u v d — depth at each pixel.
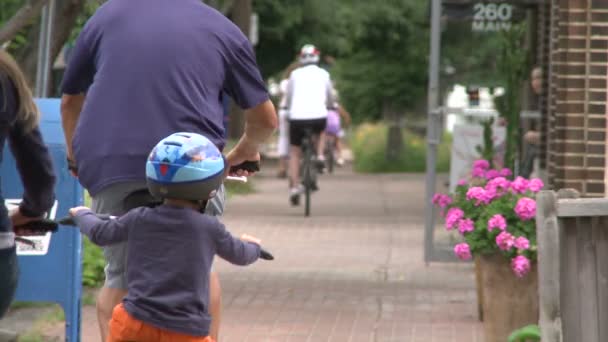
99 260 37.00
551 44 37.03
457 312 34.38
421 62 114.31
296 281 39.78
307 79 63.66
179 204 17.19
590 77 32.66
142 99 18.22
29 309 33.16
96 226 17.34
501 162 47.06
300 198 72.25
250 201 70.38
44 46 35.22
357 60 115.81
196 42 18.48
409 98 115.50
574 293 20.03
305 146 62.94
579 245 20.03
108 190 18.39
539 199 19.86
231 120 101.31
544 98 46.41
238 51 18.86
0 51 17.11
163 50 18.36
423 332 31.27
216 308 19.17
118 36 18.53
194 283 17.05
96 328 30.77
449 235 46.19
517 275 28.23
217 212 19.28
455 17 49.44
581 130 32.88
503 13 49.38
